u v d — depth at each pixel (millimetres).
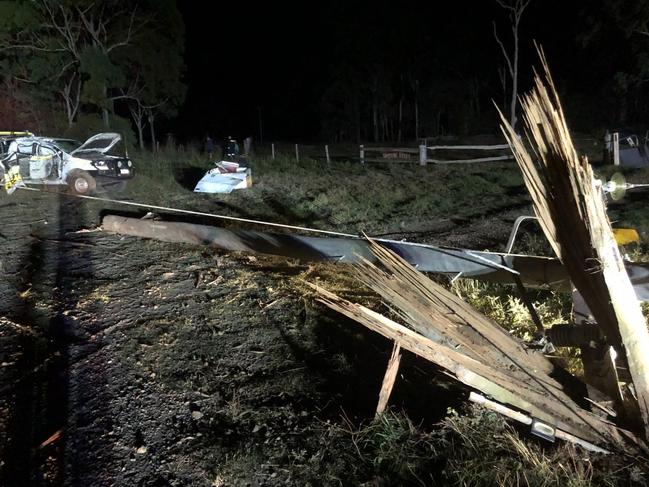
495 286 6812
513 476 3438
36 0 21297
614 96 37031
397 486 3555
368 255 6594
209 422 4293
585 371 4094
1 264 7934
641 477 3385
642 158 19047
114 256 8406
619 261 3203
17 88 23672
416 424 4168
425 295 4340
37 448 3980
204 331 5844
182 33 25891
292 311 6297
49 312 6309
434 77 46344
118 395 4633
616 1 24297
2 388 4750
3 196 13391
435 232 10562
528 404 3793
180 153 23797
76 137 22219
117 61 24625
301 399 4586
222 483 3652
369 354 5324
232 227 10719
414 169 18844
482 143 36781
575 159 3252
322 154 28906
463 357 3908
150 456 3914
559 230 3578
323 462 3805
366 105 51562
